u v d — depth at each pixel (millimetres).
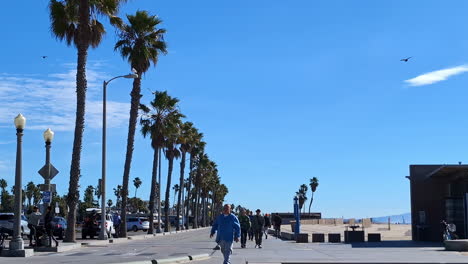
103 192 35469
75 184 29766
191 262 19953
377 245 30422
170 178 66125
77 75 30266
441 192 35594
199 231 74938
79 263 18156
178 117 57406
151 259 19438
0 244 21578
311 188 175500
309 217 147500
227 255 15898
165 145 60875
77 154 29922
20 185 21531
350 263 18797
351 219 99312
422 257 21375
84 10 30078
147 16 42188
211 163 123188
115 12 31391
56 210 29547
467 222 31109
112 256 21859
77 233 56406
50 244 24703
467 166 30234
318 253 24062
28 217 24938
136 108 43219
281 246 30219
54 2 30578
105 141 35938
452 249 25391
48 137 26547
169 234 58281
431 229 35188
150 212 54219
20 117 21312
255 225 28828
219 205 170125
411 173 36125
